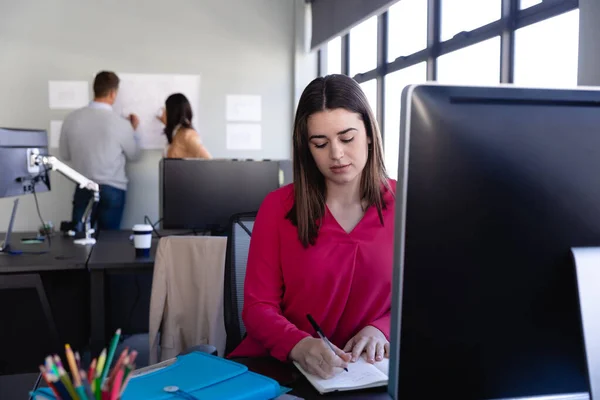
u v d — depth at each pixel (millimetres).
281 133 5172
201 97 5047
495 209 680
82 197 4344
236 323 1614
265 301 1278
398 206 673
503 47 2521
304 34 5086
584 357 704
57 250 2889
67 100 4848
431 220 671
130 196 4988
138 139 4965
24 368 2926
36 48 4809
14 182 2715
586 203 698
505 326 704
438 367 698
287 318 1297
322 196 1263
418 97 658
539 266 698
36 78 4820
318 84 1180
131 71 4934
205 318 2270
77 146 4367
